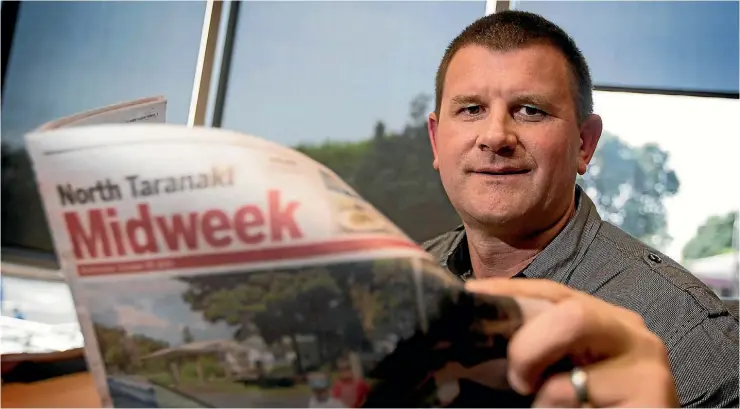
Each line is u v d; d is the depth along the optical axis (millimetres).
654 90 2359
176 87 2791
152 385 320
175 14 2811
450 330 309
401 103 2652
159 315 313
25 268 2340
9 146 2748
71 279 313
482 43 875
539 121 852
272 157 311
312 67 2732
